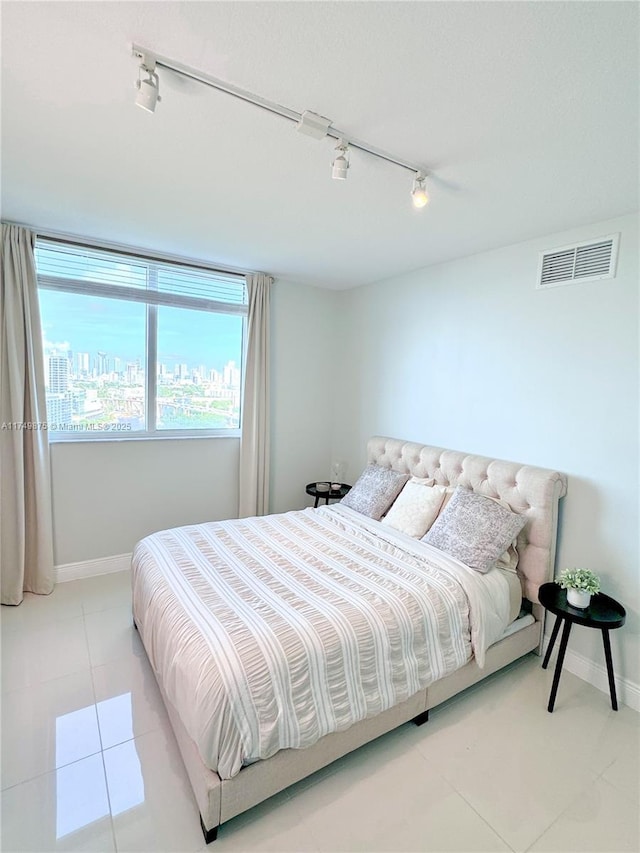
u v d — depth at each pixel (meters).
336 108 1.36
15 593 2.78
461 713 2.02
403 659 1.76
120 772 1.63
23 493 2.78
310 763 1.55
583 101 1.28
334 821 1.49
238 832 1.44
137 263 3.13
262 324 3.69
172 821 1.46
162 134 1.58
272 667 1.46
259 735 1.39
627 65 1.12
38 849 1.36
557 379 2.40
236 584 1.98
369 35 1.06
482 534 2.31
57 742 1.75
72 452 3.06
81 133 1.58
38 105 1.42
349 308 4.06
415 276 3.33
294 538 2.61
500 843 1.43
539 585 2.36
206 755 1.34
